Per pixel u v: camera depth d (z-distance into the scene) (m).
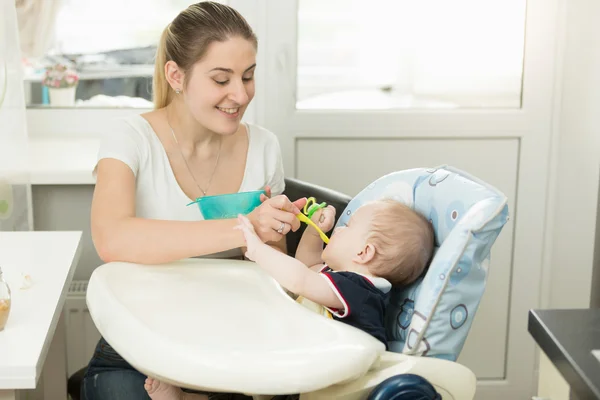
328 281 1.31
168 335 1.17
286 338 1.17
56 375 1.64
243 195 1.52
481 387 2.50
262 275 1.41
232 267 1.45
